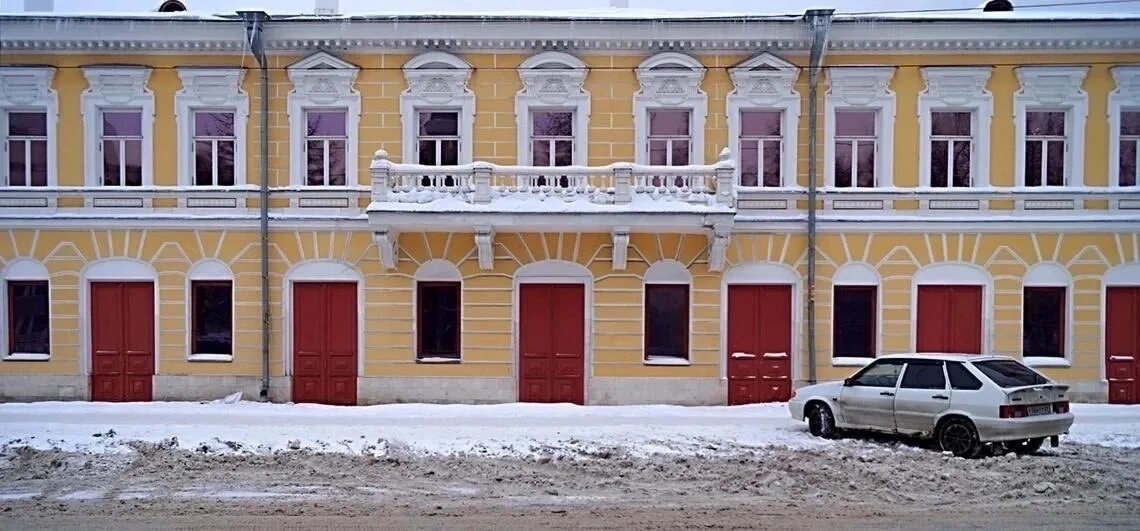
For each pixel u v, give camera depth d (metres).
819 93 18.22
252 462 12.29
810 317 17.95
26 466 11.97
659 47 18.27
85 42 18.14
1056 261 17.95
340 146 18.61
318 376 18.25
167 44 18.19
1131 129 18.30
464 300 18.14
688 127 18.52
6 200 18.30
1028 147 18.30
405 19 18.03
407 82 18.34
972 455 12.34
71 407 17.02
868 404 13.53
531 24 18.05
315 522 9.23
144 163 18.33
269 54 18.31
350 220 18.09
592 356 18.11
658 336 18.42
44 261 18.30
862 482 11.05
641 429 14.80
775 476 11.36
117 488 10.80
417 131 18.50
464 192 17.11
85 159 18.30
